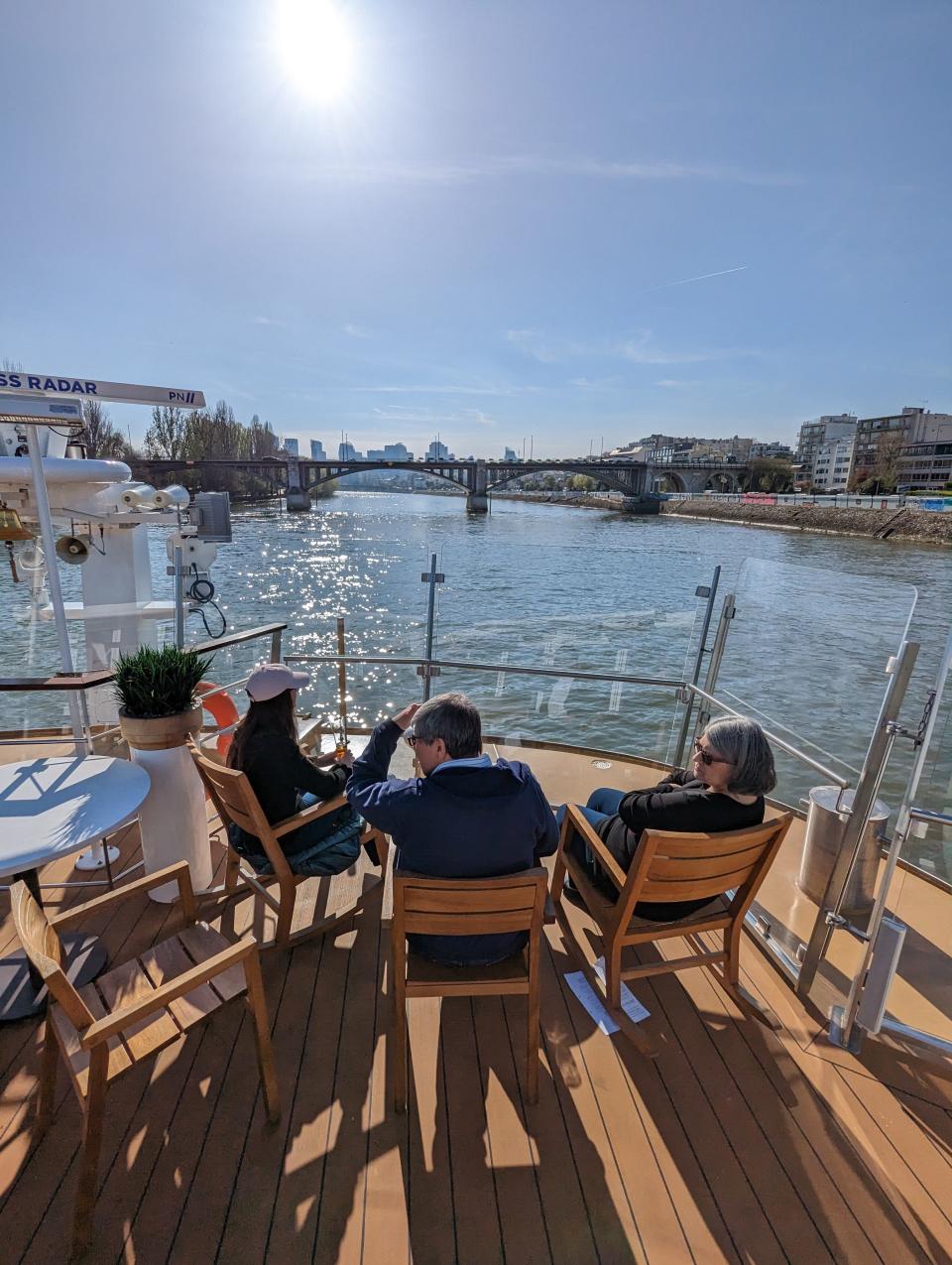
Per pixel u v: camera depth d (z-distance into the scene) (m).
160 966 1.76
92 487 4.49
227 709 3.96
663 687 4.20
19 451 4.34
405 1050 1.79
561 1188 1.61
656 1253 1.47
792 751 2.80
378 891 2.79
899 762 2.53
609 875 2.26
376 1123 1.76
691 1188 1.62
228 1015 2.13
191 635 5.01
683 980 2.38
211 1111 1.77
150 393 2.82
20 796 2.11
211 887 2.76
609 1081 1.93
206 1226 1.49
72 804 2.06
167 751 2.52
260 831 2.21
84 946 2.36
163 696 2.47
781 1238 1.52
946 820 1.84
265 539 26.92
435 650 5.34
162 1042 1.53
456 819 1.71
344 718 4.65
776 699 3.26
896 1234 1.54
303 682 2.34
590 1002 2.24
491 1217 1.53
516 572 13.74
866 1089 1.94
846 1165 1.71
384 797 1.79
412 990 1.79
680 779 2.42
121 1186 1.57
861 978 2.05
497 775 1.74
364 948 2.46
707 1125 1.80
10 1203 1.53
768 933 2.58
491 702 4.83
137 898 2.70
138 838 3.19
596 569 14.30
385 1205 1.55
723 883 2.08
